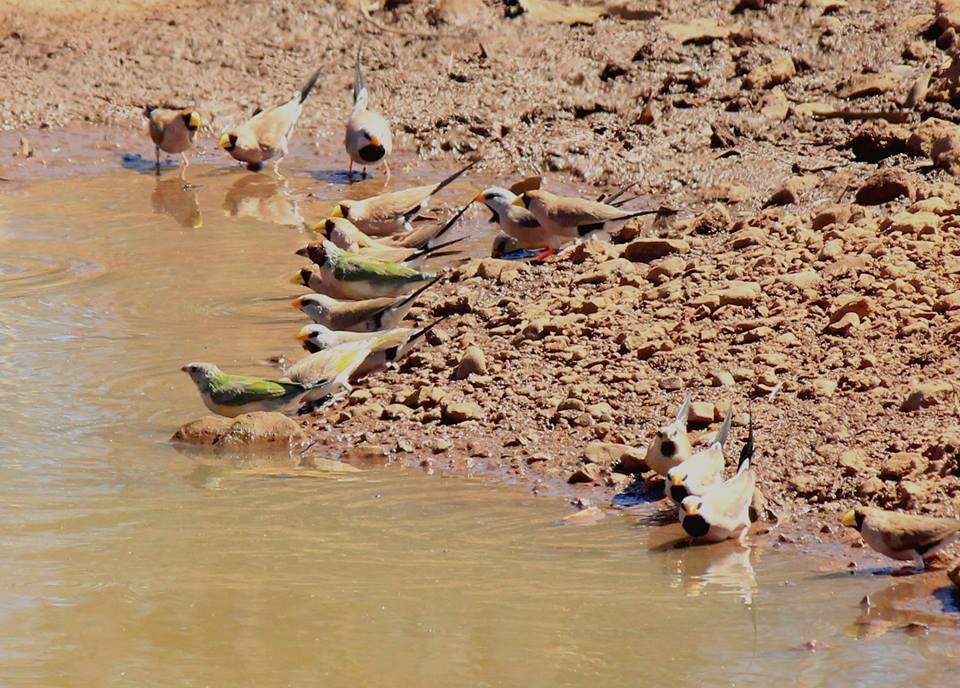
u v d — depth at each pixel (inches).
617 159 1240.8
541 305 878.4
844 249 908.6
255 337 866.8
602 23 1596.9
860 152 1148.5
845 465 637.9
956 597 533.3
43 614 525.7
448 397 758.5
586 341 816.3
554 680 476.7
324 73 1507.1
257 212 1149.7
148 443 713.0
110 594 542.3
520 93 1422.2
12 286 945.5
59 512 622.5
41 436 714.8
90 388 781.3
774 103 1305.4
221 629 514.9
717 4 1615.4
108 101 1427.2
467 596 541.3
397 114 1387.8
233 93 1466.5
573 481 664.4
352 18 1612.9
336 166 1307.8
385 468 687.1
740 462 616.1
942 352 742.5
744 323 802.2
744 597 539.2
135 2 1642.5
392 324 869.8
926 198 997.2
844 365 741.3
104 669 486.3
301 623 519.2
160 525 610.2
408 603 536.1
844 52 1411.2
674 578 557.3
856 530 589.6
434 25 1593.3
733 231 1003.9
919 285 827.4
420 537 601.3
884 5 1531.7
